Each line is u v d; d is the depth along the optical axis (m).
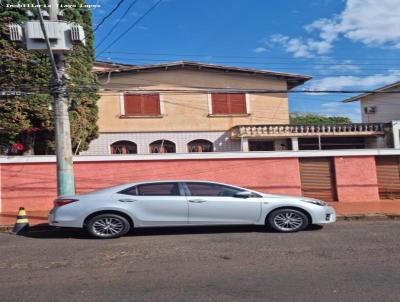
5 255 7.92
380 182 18.27
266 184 17.36
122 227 9.72
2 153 17.45
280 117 27.41
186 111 26.38
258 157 17.41
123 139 25.53
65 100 12.50
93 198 9.75
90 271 6.63
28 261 7.38
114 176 16.39
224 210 9.97
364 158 18.00
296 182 17.53
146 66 25.53
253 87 27.19
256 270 6.54
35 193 15.82
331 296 5.25
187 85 26.39
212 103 26.64
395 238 9.08
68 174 12.30
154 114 25.95
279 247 8.23
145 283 5.93
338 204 16.52
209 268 6.70
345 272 6.35
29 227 11.51
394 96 32.59
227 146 26.66
